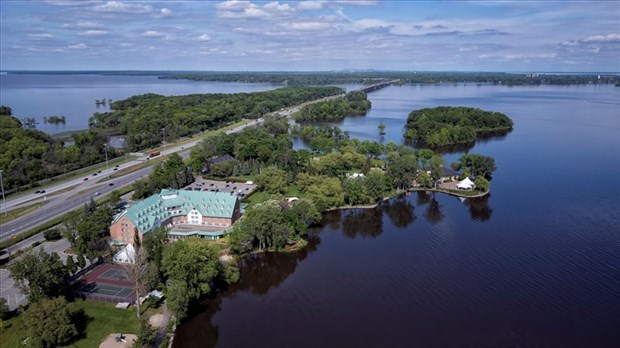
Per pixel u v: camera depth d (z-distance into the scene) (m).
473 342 122.62
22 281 131.75
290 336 125.56
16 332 121.56
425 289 149.75
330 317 134.75
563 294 145.38
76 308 133.75
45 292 131.88
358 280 156.75
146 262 147.00
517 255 173.62
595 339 123.75
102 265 161.00
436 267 165.12
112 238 177.00
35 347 112.00
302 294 148.38
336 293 148.38
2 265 158.38
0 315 125.12
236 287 153.75
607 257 170.38
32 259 132.12
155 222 181.75
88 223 168.75
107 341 119.12
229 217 193.88
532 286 150.50
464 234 195.50
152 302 136.38
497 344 121.88
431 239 191.25
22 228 191.50
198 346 121.38
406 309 138.38
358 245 187.00
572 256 171.50
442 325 130.00
